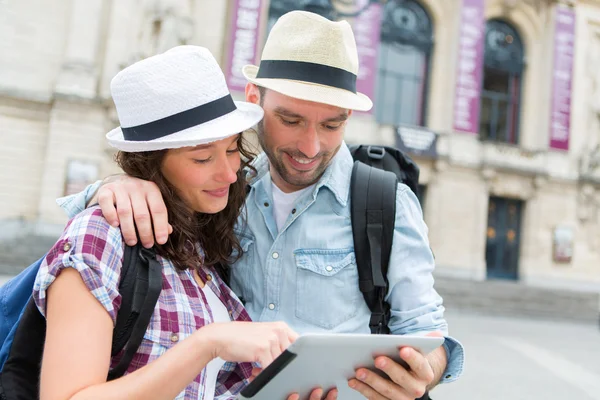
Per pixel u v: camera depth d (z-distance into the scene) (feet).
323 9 49.60
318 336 3.70
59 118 43.37
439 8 55.31
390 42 54.70
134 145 4.78
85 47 44.55
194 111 4.79
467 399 19.10
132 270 4.50
